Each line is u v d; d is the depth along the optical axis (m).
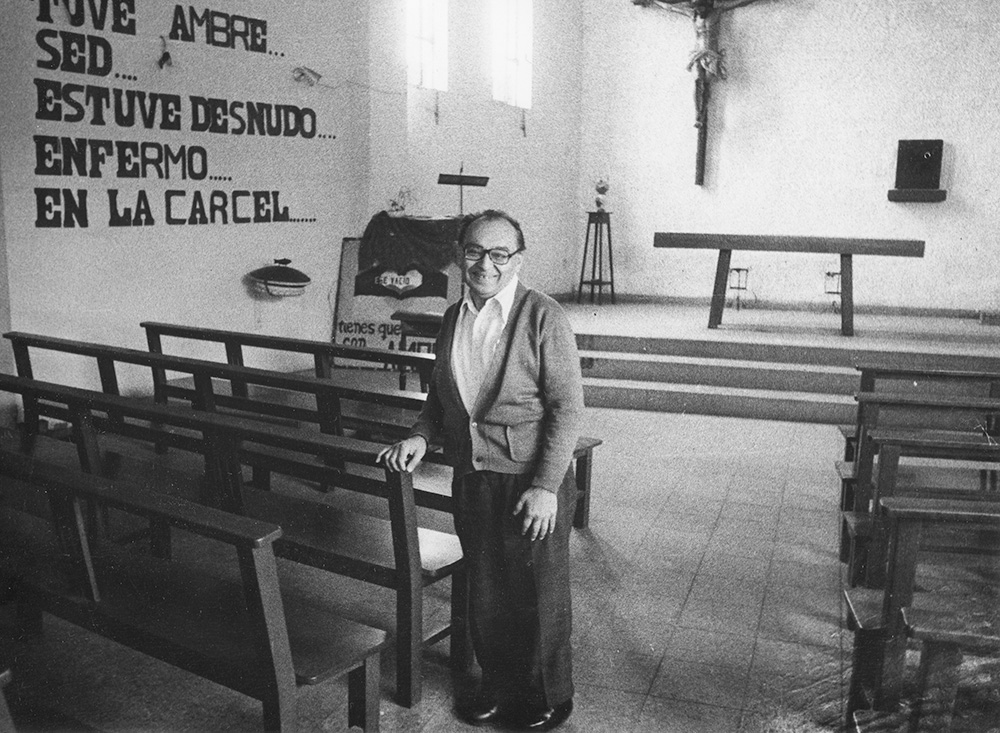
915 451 3.86
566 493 2.91
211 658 2.68
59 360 6.39
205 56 7.22
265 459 3.98
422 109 9.52
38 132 6.09
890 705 2.96
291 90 8.03
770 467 6.39
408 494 3.07
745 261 12.11
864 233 11.65
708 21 11.57
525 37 11.20
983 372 5.02
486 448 2.87
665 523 5.20
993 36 10.85
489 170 10.74
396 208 9.18
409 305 8.24
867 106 11.38
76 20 6.25
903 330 9.87
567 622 3.00
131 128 6.70
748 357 8.85
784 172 11.81
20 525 3.72
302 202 8.29
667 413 8.12
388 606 3.94
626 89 12.30
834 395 8.01
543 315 2.81
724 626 3.86
